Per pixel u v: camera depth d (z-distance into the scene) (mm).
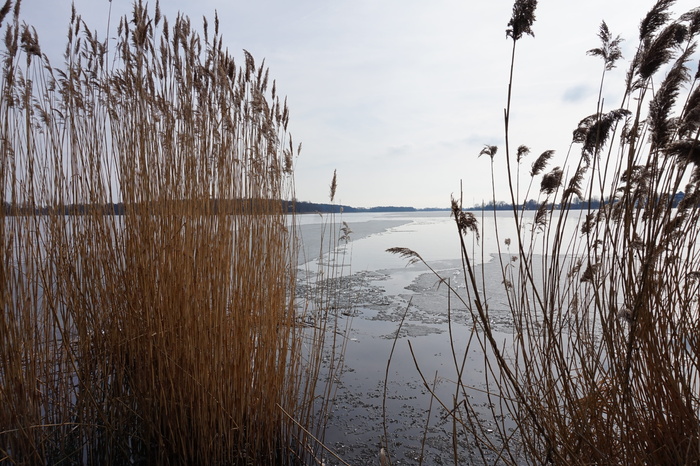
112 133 3029
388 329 5500
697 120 1738
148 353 2711
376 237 21031
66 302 2848
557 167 2295
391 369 4211
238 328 2695
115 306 2896
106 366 2881
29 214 2670
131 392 2932
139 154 2836
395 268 10648
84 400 2789
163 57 2914
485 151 2268
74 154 2963
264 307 2848
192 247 2678
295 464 2727
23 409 2494
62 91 2994
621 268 1865
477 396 3613
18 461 2523
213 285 2643
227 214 2777
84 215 2963
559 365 1997
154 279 2699
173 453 2639
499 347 4656
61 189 2908
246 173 2945
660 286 1838
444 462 2678
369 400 3566
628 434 1811
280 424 2922
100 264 2957
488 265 10555
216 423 2707
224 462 2662
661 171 1774
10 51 2551
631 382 1856
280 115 3281
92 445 2746
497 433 3006
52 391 2770
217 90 2979
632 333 1712
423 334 5301
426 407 3443
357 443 2934
